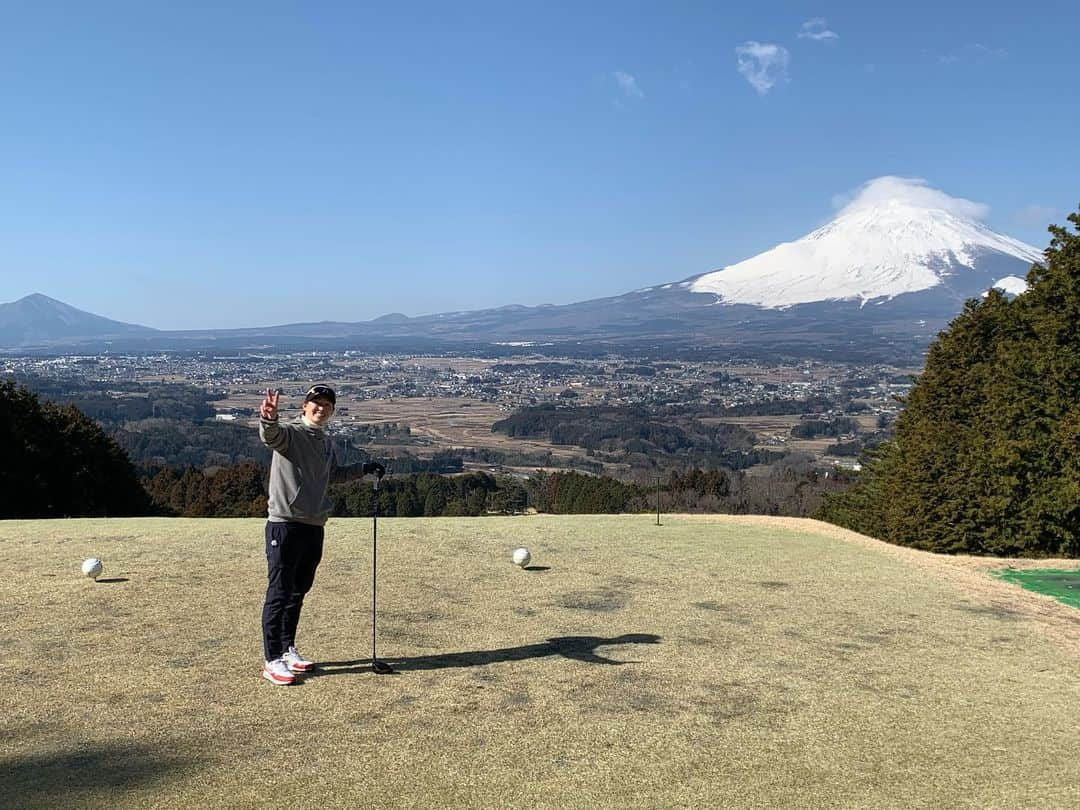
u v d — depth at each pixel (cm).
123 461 3366
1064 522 1529
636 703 644
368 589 995
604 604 964
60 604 880
